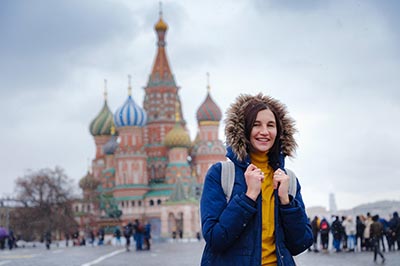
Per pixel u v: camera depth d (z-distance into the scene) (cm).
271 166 670
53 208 12781
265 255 636
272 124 661
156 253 4625
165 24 16925
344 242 4166
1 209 13362
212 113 16062
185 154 15562
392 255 3431
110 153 16550
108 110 17650
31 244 12075
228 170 659
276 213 641
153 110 16475
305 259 3155
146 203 15188
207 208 651
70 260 3634
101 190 16188
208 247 648
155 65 16862
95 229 15375
